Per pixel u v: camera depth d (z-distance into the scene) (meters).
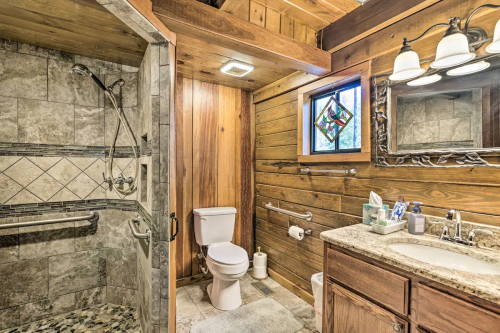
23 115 1.83
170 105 1.37
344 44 1.83
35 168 1.87
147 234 1.55
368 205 1.57
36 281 1.88
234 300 2.10
